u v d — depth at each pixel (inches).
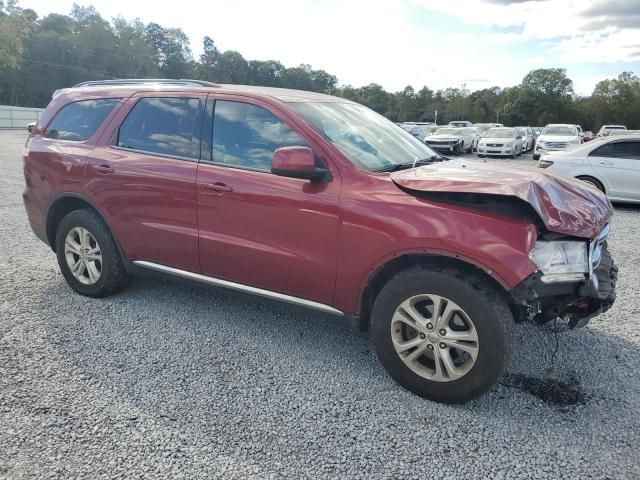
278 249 132.0
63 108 179.5
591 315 114.2
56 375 124.6
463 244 106.4
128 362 132.0
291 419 109.4
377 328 121.3
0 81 2760.8
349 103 164.7
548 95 3499.0
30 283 187.8
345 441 102.6
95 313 162.4
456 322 112.7
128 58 3501.5
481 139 994.7
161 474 91.9
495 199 108.8
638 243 274.1
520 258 102.7
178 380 124.0
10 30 1491.1
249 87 155.2
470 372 110.6
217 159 143.3
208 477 91.5
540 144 876.6
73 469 92.5
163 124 155.2
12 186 416.5
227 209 138.6
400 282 116.2
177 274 155.1
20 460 94.3
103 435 102.3
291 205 128.0
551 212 107.7
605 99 3454.7
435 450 100.3
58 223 181.9
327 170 125.9
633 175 387.2
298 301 134.5
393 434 105.0
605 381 127.2
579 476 93.5
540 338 150.2
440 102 3614.7
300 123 132.1
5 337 143.7
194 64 3959.2
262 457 97.3
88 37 3358.8
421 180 116.6
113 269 168.6
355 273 121.8
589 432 106.5
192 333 150.1
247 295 143.6
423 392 117.3
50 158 173.5
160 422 107.2
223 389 120.6
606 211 127.5
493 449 100.8
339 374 128.6
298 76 4104.3
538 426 108.4
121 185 157.4
